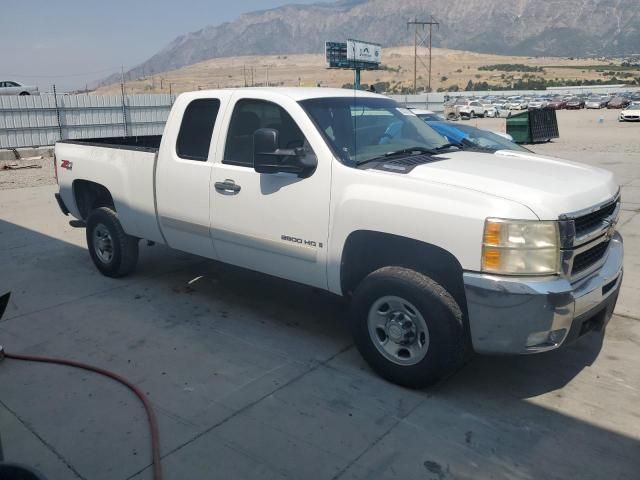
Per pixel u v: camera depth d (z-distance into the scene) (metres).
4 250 7.48
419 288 3.70
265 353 4.52
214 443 3.39
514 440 3.41
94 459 3.26
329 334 4.87
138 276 6.34
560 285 3.40
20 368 4.29
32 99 22.92
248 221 4.60
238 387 4.00
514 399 3.85
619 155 18.17
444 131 10.21
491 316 3.47
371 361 4.08
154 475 3.11
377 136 4.54
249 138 4.67
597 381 4.08
